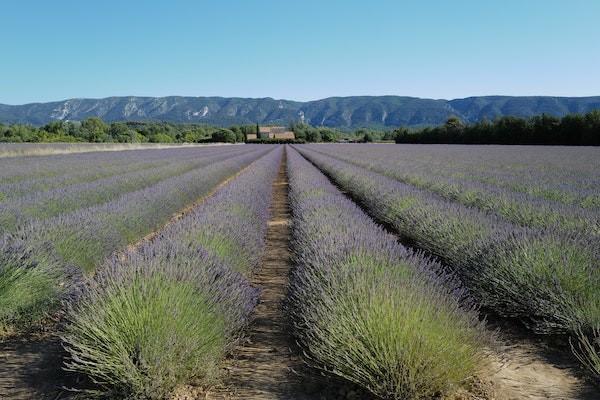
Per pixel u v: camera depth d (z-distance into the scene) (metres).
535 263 4.48
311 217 7.63
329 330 3.18
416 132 84.62
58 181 14.48
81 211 7.70
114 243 6.73
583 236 5.30
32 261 4.43
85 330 3.10
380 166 22.97
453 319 3.33
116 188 12.51
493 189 11.66
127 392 2.95
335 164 23.77
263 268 6.62
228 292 3.98
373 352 3.03
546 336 4.16
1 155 32.34
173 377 3.01
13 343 3.92
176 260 4.14
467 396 3.05
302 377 3.33
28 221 6.65
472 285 5.04
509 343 4.05
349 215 7.79
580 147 44.88
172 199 10.99
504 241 5.19
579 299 4.07
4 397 3.05
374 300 3.33
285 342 3.96
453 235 6.34
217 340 3.38
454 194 11.70
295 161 29.42
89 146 46.84
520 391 3.18
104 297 3.42
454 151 42.38
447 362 2.93
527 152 36.59
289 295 4.58
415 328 3.03
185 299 3.41
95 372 2.94
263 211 9.91
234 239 5.93
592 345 3.79
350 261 4.52
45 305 4.30
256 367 3.50
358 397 3.03
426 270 4.38
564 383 3.31
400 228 8.65
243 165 27.78
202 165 25.78
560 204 8.71
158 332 3.07
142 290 3.36
